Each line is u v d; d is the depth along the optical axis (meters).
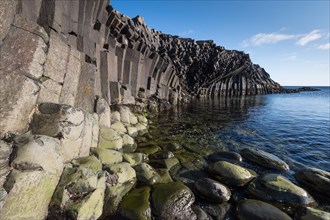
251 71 66.94
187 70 51.50
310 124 20.27
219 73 53.75
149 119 19.72
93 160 6.99
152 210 5.73
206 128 17.08
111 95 15.58
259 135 15.43
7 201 4.16
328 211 6.23
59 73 7.88
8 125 5.47
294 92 104.88
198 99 49.38
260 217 5.54
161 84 31.30
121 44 19.97
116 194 6.11
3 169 4.48
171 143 11.51
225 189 6.79
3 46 5.79
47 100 7.15
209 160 9.84
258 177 7.43
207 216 5.85
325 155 11.38
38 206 4.71
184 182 7.61
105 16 17.95
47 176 5.00
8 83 5.66
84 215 4.98
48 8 9.23
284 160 10.48
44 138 5.56
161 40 46.56
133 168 7.66
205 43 53.88
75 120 6.80
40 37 6.78
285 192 6.48
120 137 10.02
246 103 41.81
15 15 6.29
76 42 12.55
